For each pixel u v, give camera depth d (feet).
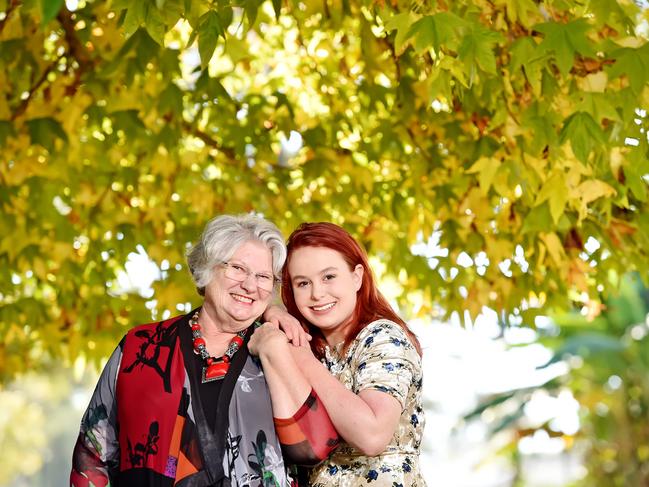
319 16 21.44
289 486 11.85
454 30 13.07
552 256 19.26
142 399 11.75
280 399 11.78
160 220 21.72
